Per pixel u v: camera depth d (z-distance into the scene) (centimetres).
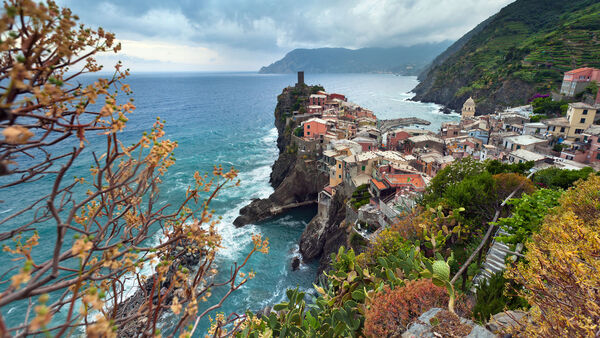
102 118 302
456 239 2119
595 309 554
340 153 5772
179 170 7581
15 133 224
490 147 5900
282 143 8981
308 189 6203
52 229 4253
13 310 3077
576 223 762
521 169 3509
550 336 614
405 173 4394
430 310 805
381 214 3684
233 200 6219
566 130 5781
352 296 1077
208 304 3541
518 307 1022
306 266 4441
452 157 5650
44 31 264
